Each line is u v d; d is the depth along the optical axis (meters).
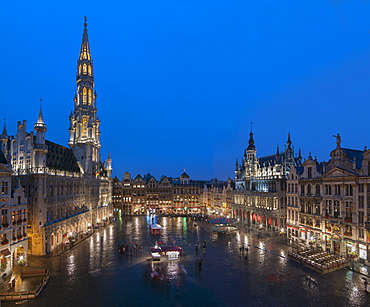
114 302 36.41
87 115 103.25
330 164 61.03
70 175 80.44
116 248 66.44
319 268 47.62
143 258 57.50
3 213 46.06
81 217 85.31
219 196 137.88
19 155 70.06
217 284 42.66
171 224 106.88
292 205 75.56
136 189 148.12
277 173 92.44
